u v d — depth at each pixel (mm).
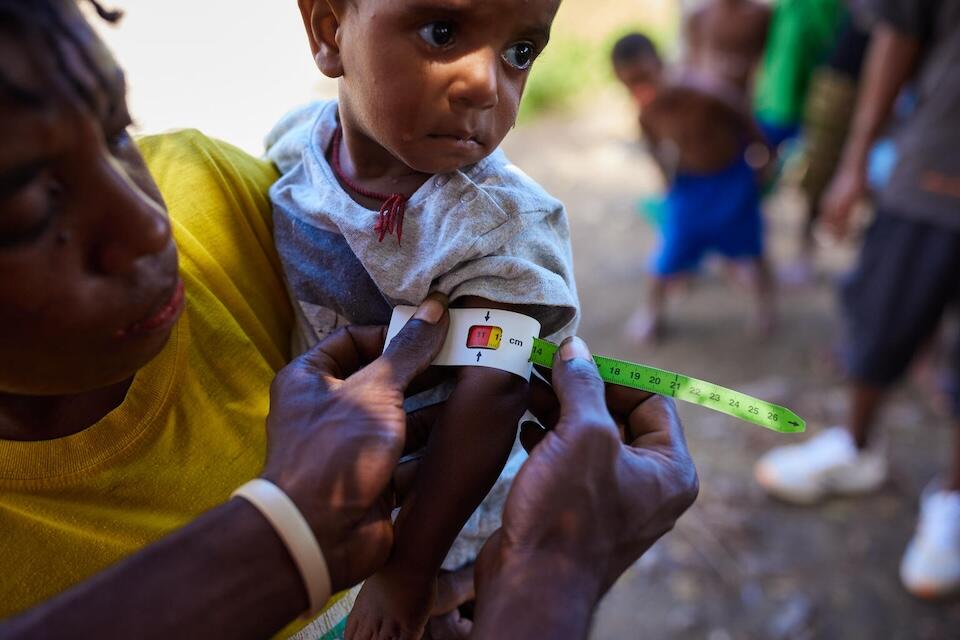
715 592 2861
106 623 683
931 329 2771
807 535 3068
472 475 931
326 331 1098
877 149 4109
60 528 900
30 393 787
